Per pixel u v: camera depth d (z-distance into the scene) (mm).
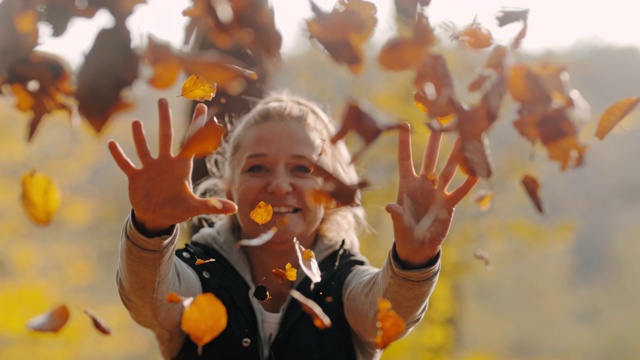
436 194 2168
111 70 1230
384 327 1712
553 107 1439
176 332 2576
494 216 11648
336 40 1384
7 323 12117
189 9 1352
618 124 1619
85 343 14477
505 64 1435
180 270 2617
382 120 1461
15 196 13617
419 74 1401
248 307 2738
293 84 7625
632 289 32500
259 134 2740
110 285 22312
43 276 16750
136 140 1891
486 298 26625
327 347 2682
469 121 1408
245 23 1343
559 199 15242
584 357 29859
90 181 16188
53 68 1298
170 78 1300
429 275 2277
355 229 3219
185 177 1908
